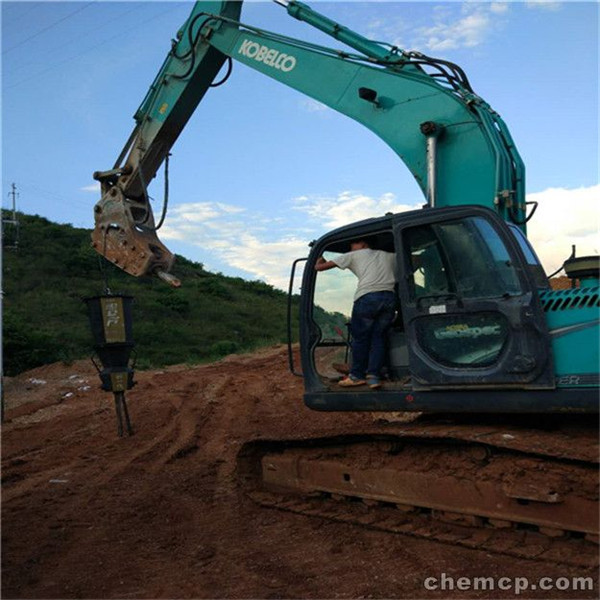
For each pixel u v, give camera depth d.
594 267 5.71
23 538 6.19
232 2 10.12
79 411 14.96
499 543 5.34
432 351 6.05
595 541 5.02
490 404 5.73
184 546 5.88
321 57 8.83
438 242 6.08
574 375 5.38
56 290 45.88
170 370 24.50
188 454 10.21
